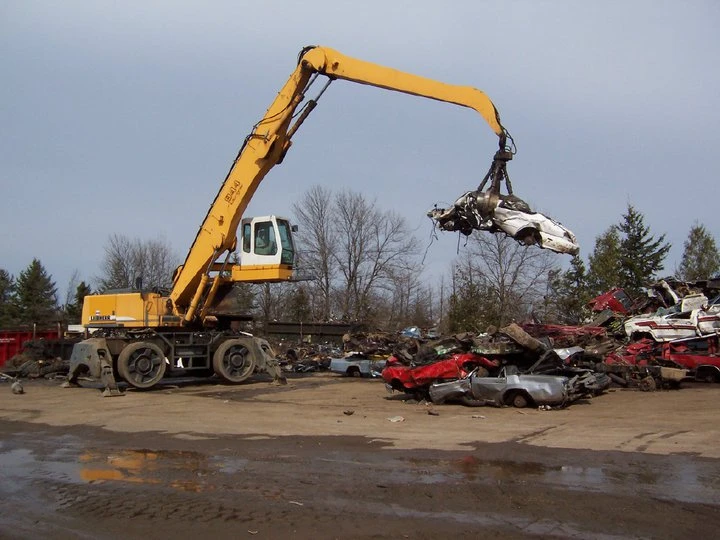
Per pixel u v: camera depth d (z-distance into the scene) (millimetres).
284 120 18703
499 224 14102
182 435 11383
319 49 17562
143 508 6941
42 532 6309
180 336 21031
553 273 42469
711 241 54406
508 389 13914
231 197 19984
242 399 17062
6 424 13203
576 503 6730
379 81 16703
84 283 63188
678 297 24812
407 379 15617
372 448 9805
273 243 20469
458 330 37125
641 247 46562
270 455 9438
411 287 57688
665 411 13008
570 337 22547
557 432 10727
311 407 14969
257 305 48688
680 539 5684
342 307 50031
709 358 18984
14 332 30547
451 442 10109
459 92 15430
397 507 6750
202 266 20484
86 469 8820
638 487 7266
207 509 6844
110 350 19953
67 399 17547
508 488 7348
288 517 6520
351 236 49875
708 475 7715
